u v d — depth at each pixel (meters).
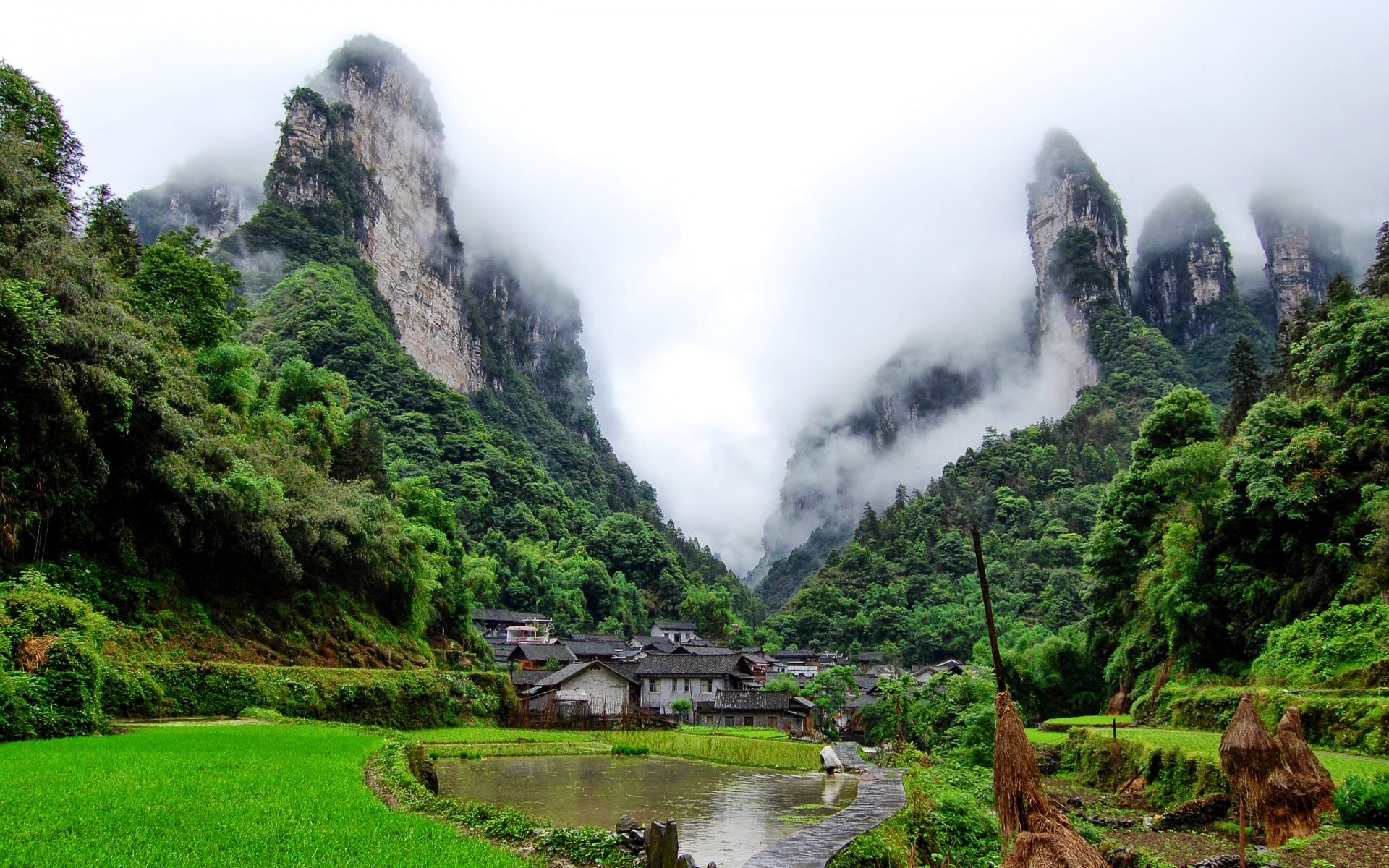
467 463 146.75
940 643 127.69
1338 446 38.59
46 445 27.36
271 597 39.84
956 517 179.50
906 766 30.98
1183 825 21.30
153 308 45.28
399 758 18.28
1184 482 46.69
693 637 130.88
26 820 9.41
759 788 25.42
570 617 119.81
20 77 39.56
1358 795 15.33
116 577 30.64
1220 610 41.97
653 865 10.16
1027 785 6.86
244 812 10.63
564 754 36.59
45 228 33.00
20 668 19.66
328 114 198.00
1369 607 30.64
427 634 62.62
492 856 9.35
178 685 27.98
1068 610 119.00
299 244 173.88
